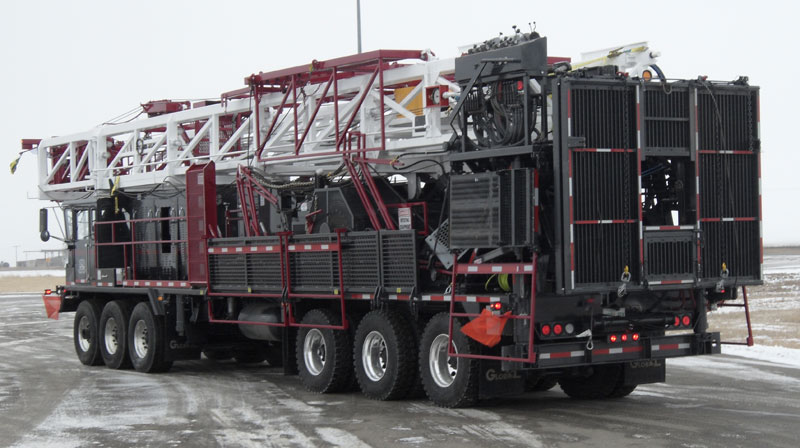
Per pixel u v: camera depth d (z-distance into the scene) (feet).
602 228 32.89
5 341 75.56
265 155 49.24
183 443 30.86
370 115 45.11
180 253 53.57
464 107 36.09
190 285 51.26
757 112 35.78
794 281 121.60
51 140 64.59
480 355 34.68
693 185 34.50
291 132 49.57
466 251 35.58
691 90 34.40
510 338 35.09
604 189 32.94
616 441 29.09
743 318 73.05
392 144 41.88
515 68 33.91
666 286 33.88
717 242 35.12
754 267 35.88
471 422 33.32
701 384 41.91
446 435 30.94
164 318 53.16
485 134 37.19
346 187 43.57
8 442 31.83
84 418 36.47
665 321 35.35
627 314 34.96
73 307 62.69
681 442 28.66
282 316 45.57
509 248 33.45
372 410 37.09
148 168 59.77
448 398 36.37
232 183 51.31
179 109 57.62
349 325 42.60
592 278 32.71
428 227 40.04
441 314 37.09
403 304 40.70
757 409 34.68
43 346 71.10
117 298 58.90
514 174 33.09
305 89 47.11
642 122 33.37
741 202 35.63
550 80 34.47
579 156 32.53
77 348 59.52
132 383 48.06
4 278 311.27
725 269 35.09
